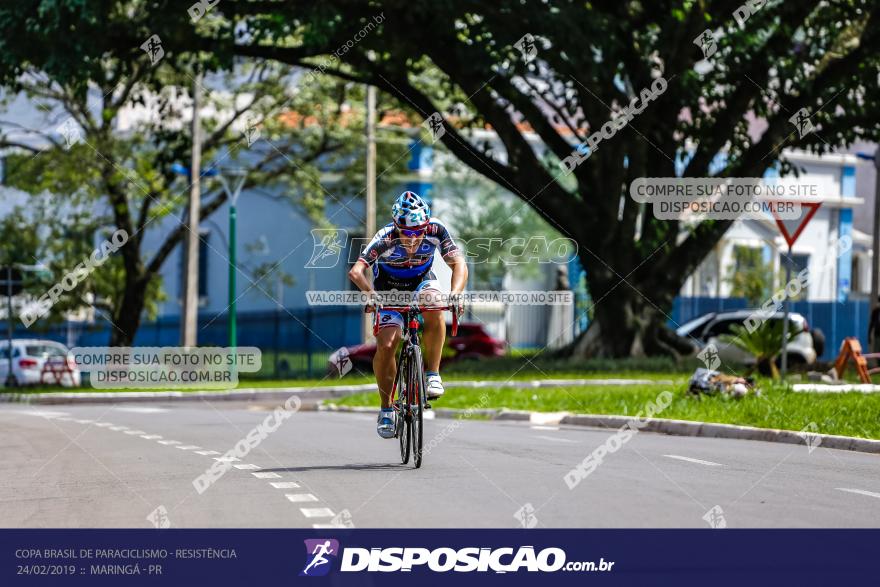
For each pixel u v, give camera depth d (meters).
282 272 114.94
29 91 82.06
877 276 63.44
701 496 21.03
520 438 33.84
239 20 62.00
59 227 87.88
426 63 77.88
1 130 87.31
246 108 88.06
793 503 20.30
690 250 69.12
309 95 88.50
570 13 56.34
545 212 68.19
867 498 21.02
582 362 66.00
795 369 57.62
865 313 95.25
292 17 57.06
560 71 58.88
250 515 19.50
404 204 24.08
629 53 63.34
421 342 25.94
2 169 93.56
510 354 89.31
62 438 35.78
